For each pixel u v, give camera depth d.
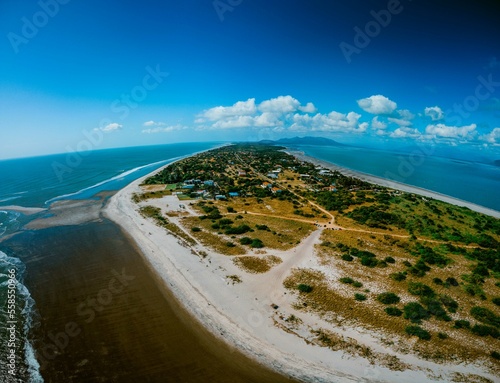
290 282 46.84
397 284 47.19
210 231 69.56
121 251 59.38
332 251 59.03
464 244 65.94
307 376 29.80
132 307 40.56
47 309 40.09
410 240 66.31
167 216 81.69
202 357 31.95
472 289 46.16
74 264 53.78
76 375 29.33
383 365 31.03
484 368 31.14
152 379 29.14
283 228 72.25
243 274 49.31
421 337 34.94
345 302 41.84
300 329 36.16
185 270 50.44
